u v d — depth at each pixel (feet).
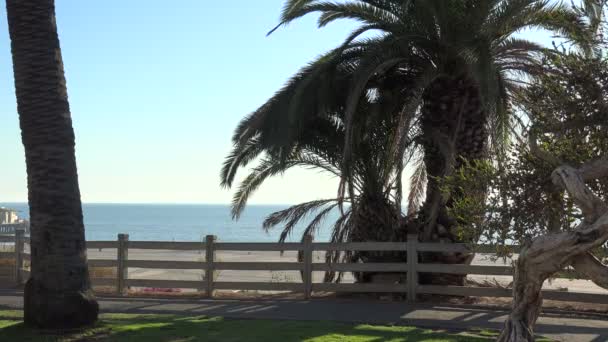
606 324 35.70
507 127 40.16
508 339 24.84
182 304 43.27
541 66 33.45
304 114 46.70
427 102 46.93
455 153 45.62
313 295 48.26
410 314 38.60
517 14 41.78
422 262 47.39
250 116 51.31
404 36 43.55
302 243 46.34
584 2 25.57
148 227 448.24
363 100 48.37
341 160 51.42
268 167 58.23
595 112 23.72
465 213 26.48
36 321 31.99
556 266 23.29
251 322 35.83
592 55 24.44
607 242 23.62
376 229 50.14
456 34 43.57
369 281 49.78
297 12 46.11
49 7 32.83
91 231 376.48
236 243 47.44
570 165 23.97
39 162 32.27
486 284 51.49
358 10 45.98
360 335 32.04
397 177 42.98
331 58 45.91
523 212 25.12
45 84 32.40
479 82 39.34
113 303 43.91
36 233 32.37
